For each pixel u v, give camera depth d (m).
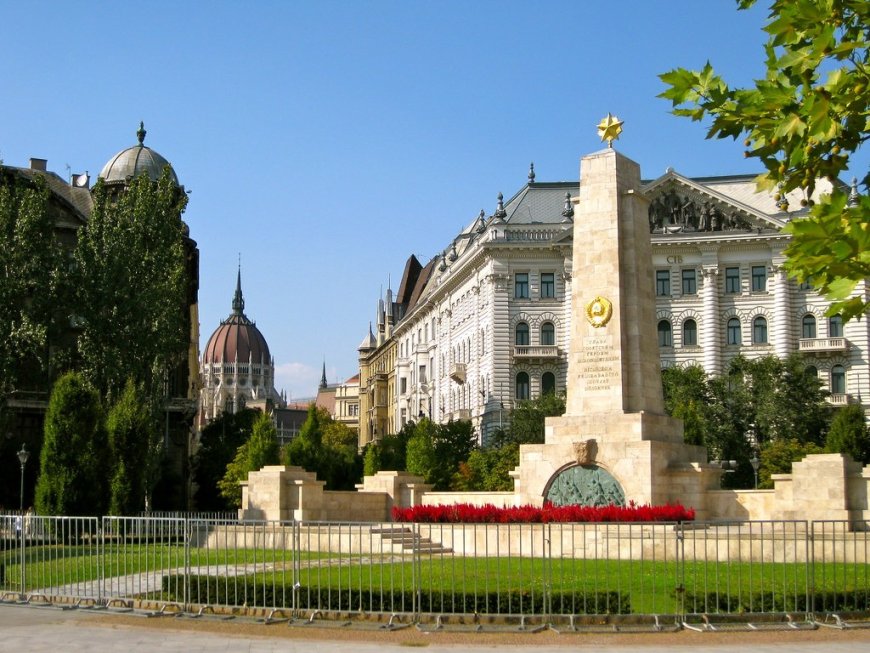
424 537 39.28
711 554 34.78
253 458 72.75
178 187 80.25
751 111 13.16
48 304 69.94
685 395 86.31
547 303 106.19
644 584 27.36
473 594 24.62
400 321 159.25
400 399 154.62
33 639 22.75
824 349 99.50
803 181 14.27
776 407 85.44
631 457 41.09
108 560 33.56
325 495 47.56
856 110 12.84
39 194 71.94
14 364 69.38
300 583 26.25
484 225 115.75
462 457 93.44
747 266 104.06
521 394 105.62
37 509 48.38
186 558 26.97
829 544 34.22
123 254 70.00
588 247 43.69
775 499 40.94
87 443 49.06
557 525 36.72
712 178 114.06
